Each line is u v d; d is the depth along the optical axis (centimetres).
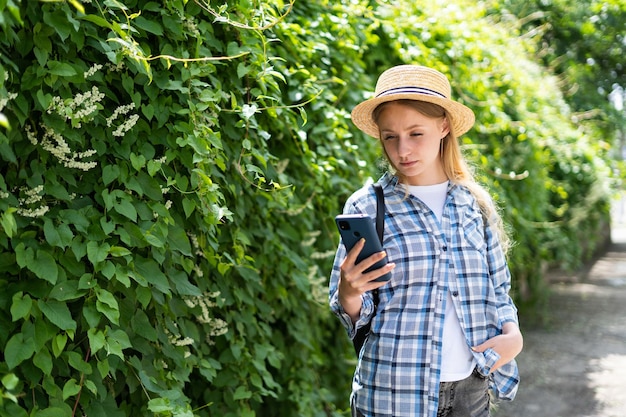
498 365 233
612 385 586
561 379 604
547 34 1339
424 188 246
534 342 732
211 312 309
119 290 244
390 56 544
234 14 304
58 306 213
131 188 243
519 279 820
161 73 262
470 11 720
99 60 243
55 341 211
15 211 210
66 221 222
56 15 212
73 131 225
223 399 319
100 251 224
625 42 1413
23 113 208
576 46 1376
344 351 429
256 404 347
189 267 273
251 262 339
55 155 224
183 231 264
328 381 416
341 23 435
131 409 261
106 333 227
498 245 248
